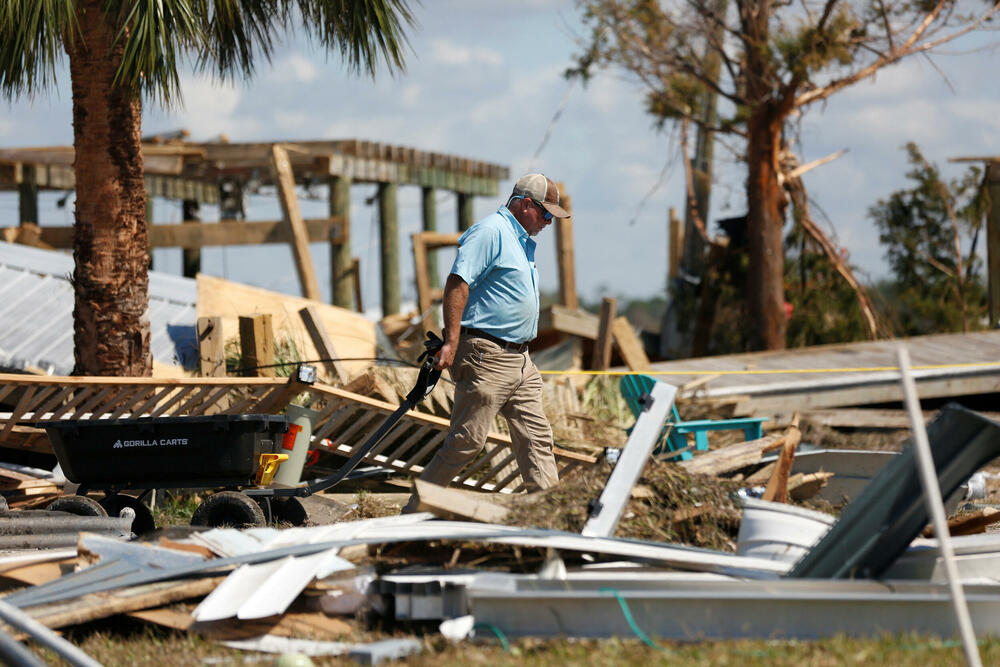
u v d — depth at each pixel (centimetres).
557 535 1130
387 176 4734
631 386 2248
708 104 5150
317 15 2262
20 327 2603
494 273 1489
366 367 2566
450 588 1074
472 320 1499
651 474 1334
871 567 1073
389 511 1834
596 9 4541
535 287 1521
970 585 1062
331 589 1117
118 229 2092
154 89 1984
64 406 1838
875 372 3444
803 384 3297
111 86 2075
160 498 1920
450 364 1472
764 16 4516
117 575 1158
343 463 2236
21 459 2330
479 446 1512
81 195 2088
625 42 4566
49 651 1023
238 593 1068
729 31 4544
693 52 4700
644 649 964
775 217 4691
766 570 1135
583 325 3769
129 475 1639
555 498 1272
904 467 1062
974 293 5203
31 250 3130
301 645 1032
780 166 4812
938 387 3494
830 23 4372
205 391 1930
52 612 1052
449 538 1109
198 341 2352
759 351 4712
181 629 1080
